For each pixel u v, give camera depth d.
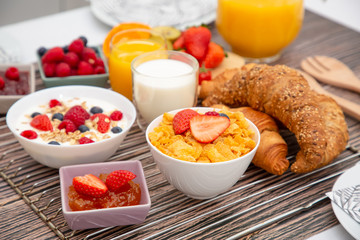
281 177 0.76
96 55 0.94
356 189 0.70
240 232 0.68
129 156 0.79
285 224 0.70
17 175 0.75
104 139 0.74
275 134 0.77
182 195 0.73
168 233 0.68
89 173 0.72
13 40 0.98
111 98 0.83
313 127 0.75
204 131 0.70
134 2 1.08
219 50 0.94
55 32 1.05
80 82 0.89
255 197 0.73
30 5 1.49
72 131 0.77
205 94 0.88
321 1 1.23
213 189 0.70
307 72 0.96
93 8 1.09
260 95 0.80
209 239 0.68
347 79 0.93
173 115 0.74
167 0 1.09
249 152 0.69
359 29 1.13
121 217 0.67
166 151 0.70
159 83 0.80
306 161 0.75
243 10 0.93
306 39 1.07
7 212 0.70
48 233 0.68
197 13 1.07
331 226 0.70
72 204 0.68
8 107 0.84
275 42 0.96
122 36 0.89
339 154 0.78
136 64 0.83
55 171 0.76
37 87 0.91
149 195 0.71
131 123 0.77
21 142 0.74
